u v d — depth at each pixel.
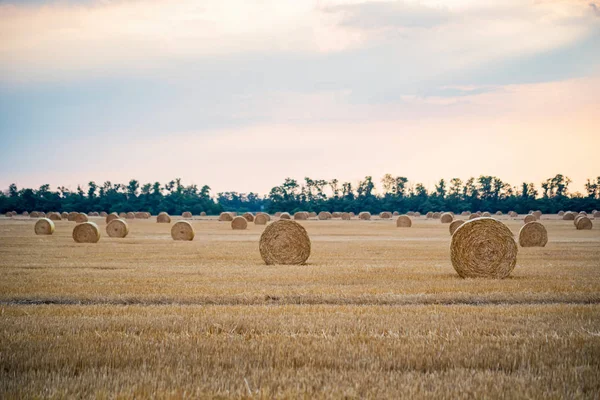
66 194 174.62
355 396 9.39
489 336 13.26
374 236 56.56
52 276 23.58
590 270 26.17
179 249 38.25
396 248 39.91
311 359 11.37
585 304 17.81
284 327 14.15
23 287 20.52
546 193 175.62
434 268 27.27
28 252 35.41
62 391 9.59
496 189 179.38
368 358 11.44
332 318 15.20
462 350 11.97
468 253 24.53
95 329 13.95
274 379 10.22
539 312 16.14
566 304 17.75
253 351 11.95
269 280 22.50
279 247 30.39
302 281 22.25
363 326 14.25
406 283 21.81
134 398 9.33
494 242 24.44
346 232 64.56
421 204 174.00
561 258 31.95
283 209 172.50
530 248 39.34
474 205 173.88
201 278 23.00
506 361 11.25
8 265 27.92
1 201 159.75
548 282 21.95
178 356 11.59
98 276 23.64
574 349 12.12
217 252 36.03
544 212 164.25
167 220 91.75
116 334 13.35
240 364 11.14
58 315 15.76
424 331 13.81
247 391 9.69
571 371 10.62
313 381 10.16
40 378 10.36
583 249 38.34
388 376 10.45
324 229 72.00
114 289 20.14
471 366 11.15
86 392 9.61
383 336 13.26
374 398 9.38
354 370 10.82
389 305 17.62
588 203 163.00
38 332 13.62
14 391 9.62
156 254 34.41
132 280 22.38
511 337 13.09
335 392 9.60
